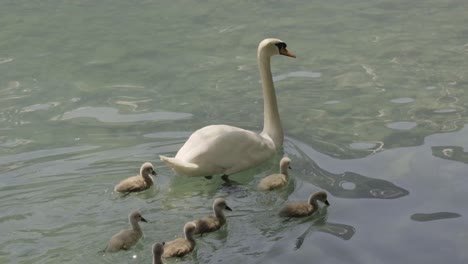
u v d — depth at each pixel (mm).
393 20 18625
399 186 11188
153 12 19562
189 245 9555
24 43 17688
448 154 12062
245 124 13508
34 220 10312
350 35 17719
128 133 13156
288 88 15031
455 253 9578
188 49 17156
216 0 20453
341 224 10219
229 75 15742
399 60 16156
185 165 11070
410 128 13039
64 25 18750
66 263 9344
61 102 14641
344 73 15617
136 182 11008
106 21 18953
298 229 10086
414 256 9531
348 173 11594
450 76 15211
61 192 11070
